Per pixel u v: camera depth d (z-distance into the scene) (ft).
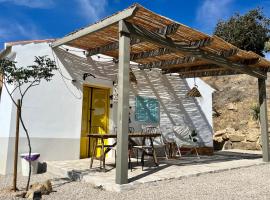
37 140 23.35
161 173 19.67
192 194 14.93
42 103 23.90
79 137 25.91
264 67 30.14
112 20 18.52
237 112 49.39
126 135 16.79
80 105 26.40
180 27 19.58
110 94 28.89
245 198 14.34
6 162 21.74
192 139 31.83
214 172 21.72
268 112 46.19
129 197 14.21
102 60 28.60
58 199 13.97
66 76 25.66
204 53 24.11
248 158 31.68
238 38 73.26
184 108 34.96
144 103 31.42
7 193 15.26
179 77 35.12
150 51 25.91
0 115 24.02
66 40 23.15
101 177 17.81
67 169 20.34
